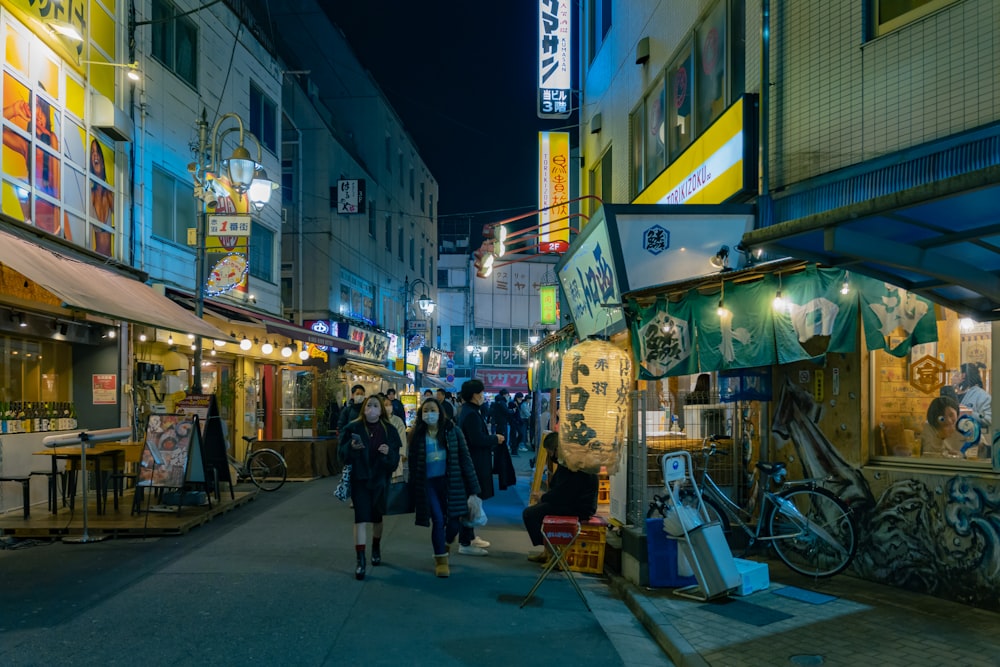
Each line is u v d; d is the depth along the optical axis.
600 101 16.67
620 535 7.95
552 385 14.16
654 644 5.46
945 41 6.29
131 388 12.64
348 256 28.28
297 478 15.88
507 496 13.85
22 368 10.77
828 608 5.93
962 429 6.25
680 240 8.80
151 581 6.70
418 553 8.34
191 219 15.88
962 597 5.93
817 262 5.02
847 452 6.98
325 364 22.92
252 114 19.73
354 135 32.97
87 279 9.43
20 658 4.69
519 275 54.62
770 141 8.30
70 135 11.27
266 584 6.64
